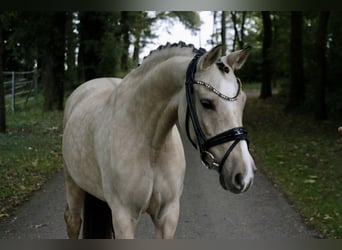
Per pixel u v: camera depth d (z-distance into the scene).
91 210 3.41
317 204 5.32
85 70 16.34
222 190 6.07
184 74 2.38
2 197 5.38
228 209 5.27
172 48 2.61
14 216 4.89
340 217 4.82
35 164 6.93
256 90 24.91
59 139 9.13
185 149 9.09
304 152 8.31
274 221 4.84
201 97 2.20
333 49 12.67
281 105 16.31
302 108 13.66
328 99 12.33
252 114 14.27
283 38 17.44
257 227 4.67
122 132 2.68
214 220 4.89
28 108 14.66
